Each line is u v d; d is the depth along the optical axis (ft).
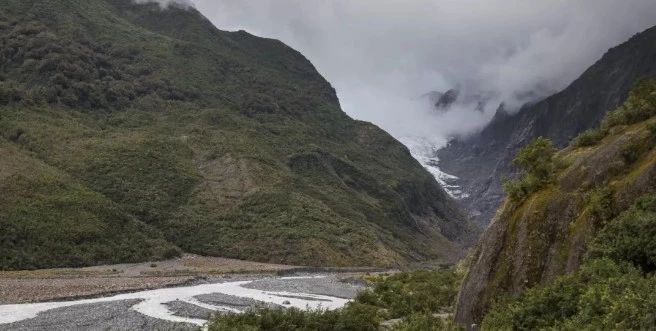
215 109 503.20
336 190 470.39
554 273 53.06
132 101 475.31
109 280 176.24
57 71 439.22
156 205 304.91
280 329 72.59
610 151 58.18
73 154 325.01
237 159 381.60
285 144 505.25
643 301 35.24
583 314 39.68
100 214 259.19
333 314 79.00
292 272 251.80
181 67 584.40
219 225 308.40
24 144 316.60
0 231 206.80
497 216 64.18
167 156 359.66
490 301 56.80
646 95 63.93
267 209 332.19
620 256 46.42
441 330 59.93
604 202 52.95
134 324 98.37
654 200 48.47
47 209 238.07
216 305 130.82
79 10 584.81
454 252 561.02
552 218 56.65
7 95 365.61
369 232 362.74
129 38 597.11
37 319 102.58
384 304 112.27
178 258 266.98
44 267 204.64
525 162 65.46
